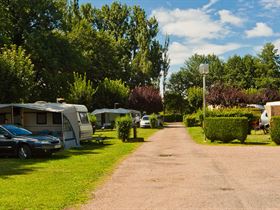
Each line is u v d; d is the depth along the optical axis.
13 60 30.42
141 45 76.06
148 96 67.94
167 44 81.19
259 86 87.69
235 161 15.90
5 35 41.00
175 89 111.94
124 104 61.34
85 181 11.63
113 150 21.55
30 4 44.75
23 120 25.33
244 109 32.91
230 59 95.50
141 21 77.19
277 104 33.00
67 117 24.27
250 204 8.58
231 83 91.69
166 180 11.77
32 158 18.33
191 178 12.07
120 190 10.30
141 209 8.26
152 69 76.44
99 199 9.23
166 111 91.06
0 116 25.23
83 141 27.31
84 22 63.16
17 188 10.55
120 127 27.88
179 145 23.97
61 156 18.95
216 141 25.58
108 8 77.25
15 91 29.77
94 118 37.62
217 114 31.11
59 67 47.03
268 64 89.56
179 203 8.76
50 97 46.34
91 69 62.12
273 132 23.08
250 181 11.40
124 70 72.75
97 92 59.25
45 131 23.41
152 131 42.69
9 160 17.69
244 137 23.98
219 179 11.81
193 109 75.88
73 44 53.56
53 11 47.44
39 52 43.97
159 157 17.81
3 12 40.56
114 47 66.19
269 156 17.38
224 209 8.16
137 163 15.79
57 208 8.30
